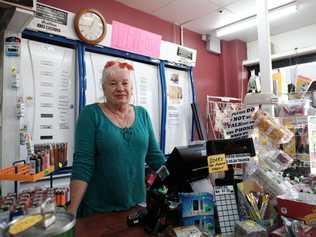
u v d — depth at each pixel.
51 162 1.54
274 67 3.99
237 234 0.79
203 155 1.10
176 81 3.12
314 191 0.92
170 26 3.54
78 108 2.19
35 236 0.53
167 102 2.97
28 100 1.97
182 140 3.12
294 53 3.68
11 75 1.78
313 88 1.75
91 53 2.34
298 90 1.82
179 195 0.97
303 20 3.45
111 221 1.02
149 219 0.93
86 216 1.13
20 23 1.68
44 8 2.01
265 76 1.58
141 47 2.68
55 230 0.56
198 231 0.81
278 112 1.51
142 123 1.39
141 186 1.33
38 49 2.04
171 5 3.07
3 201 0.90
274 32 3.85
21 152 1.83
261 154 1.06
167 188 1.02
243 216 0.87
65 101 2.17
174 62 3.05
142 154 1.33
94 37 2.28
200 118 3.25
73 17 2.19
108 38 2.39
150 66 2.84
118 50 2.50
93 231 0.91
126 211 1.19
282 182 0.95
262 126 1.07
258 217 0.84
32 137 1.96
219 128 3.37
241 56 4.22
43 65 2.06
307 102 1.54
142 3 3.02
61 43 2.16
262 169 0.97
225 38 4.15
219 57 4.22
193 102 3.29
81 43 2.25
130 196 1.27
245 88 4.21
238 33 3.92
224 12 3.26
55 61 2.13
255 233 0.75
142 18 3.21
